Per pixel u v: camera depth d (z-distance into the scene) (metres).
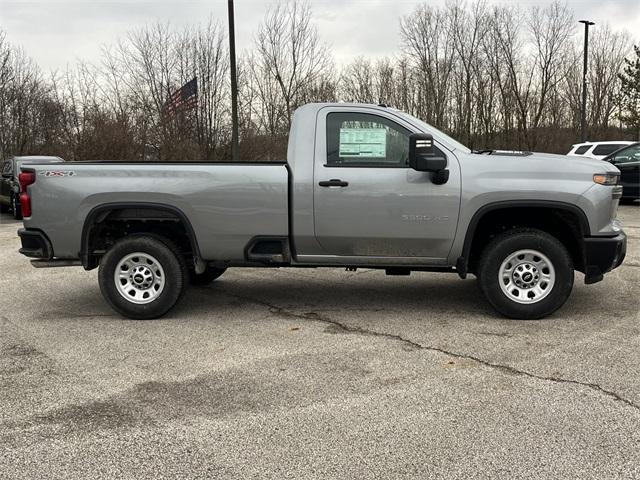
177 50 24.02
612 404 3.56
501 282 5.29
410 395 3.73
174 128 21.73
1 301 6.41
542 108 31.09
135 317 5.55
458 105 31.78
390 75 32.91
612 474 2.81
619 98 32.66
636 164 15.27
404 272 5.70
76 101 22.86
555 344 4.67
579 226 5.16
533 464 2.91
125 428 3.34
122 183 5.34
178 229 5.74
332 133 5.30
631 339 4.76
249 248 5.42
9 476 2.85
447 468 2.88
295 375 4.10
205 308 5.98
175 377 4.09
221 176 5.30
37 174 5.39
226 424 3.37
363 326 5.26
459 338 4.86
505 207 5.11
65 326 5.38
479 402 3.61
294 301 6.22
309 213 5.25
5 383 4.02
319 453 3.04
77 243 5.43
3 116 29.05
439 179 5.11
